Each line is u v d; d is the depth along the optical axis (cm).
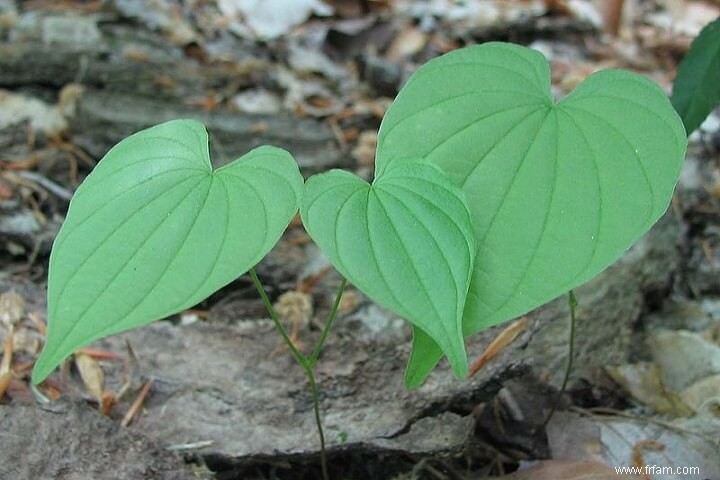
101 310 27
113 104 49
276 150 28
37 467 33
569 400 39
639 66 68
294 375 37
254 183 28
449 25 68
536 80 30
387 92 58
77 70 52
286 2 66
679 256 46
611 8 72
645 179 29
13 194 44
